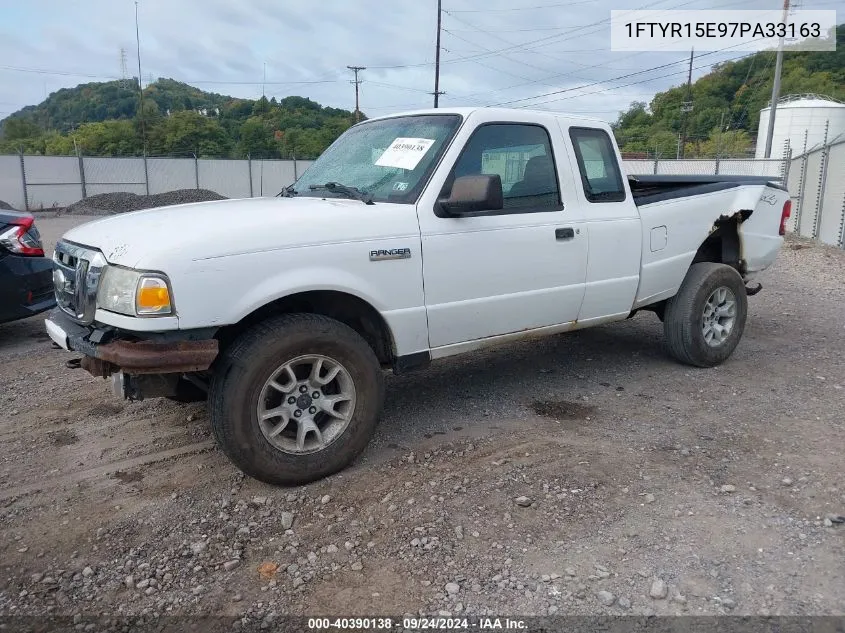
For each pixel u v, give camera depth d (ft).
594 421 15.11
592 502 11.42
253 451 11.48
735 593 9.11
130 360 10.55
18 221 21.36
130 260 10.80
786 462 12.88
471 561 9.88
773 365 19.08
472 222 13.71
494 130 14.39
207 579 9.64
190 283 10.70
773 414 15.37
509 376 18.31
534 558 9.93
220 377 11.36
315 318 11.99
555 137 15.46
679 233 17.83
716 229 19.21
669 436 14.20
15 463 13.28
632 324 23.89
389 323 12.85
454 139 13.79
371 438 13.76
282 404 11.86
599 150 16.52
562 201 15.33
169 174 122.52
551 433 14.42
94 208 95.04
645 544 10.23
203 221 11.73
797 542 10.24
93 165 116.26
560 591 9.20
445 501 11.51
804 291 30.68
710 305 18.63
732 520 10.86
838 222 48.75
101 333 11.28
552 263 15.02
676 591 9.16
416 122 14.94
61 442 14.23
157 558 10.14
